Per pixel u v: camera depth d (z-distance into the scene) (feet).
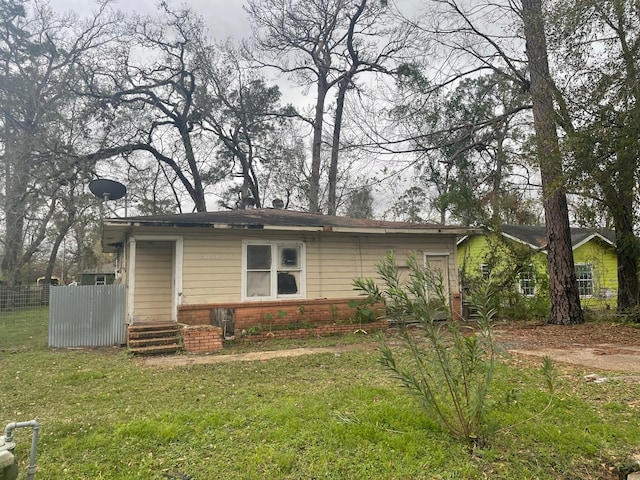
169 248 37.96
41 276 112.68
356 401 17.08
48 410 17.21
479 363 12.83
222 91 89.10
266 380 21.50
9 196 76.07
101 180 44.34
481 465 11.64
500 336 35.78
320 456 12.20
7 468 9.02
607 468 11.87
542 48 40.14
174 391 19.65
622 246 43.60
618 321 44.27
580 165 34.96
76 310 33.94
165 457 12.46
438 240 46.16
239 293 36.86
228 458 12.28
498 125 51.03
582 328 40.47
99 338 34.30
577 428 14.15
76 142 77.87
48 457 12.67
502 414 15.11
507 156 49.88
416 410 15.51
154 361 27.25
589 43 34.24
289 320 37.86
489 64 50.39
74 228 98.99
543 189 41.98
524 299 49.21
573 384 19.56
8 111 78.89
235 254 37.06
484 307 12.84
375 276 42.37
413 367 13.65
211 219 37.14
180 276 34.96
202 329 31.48
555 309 44.34
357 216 116.57
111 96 80.07
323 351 29.76
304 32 90.74
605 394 17.90
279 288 38.75
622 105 32.91
